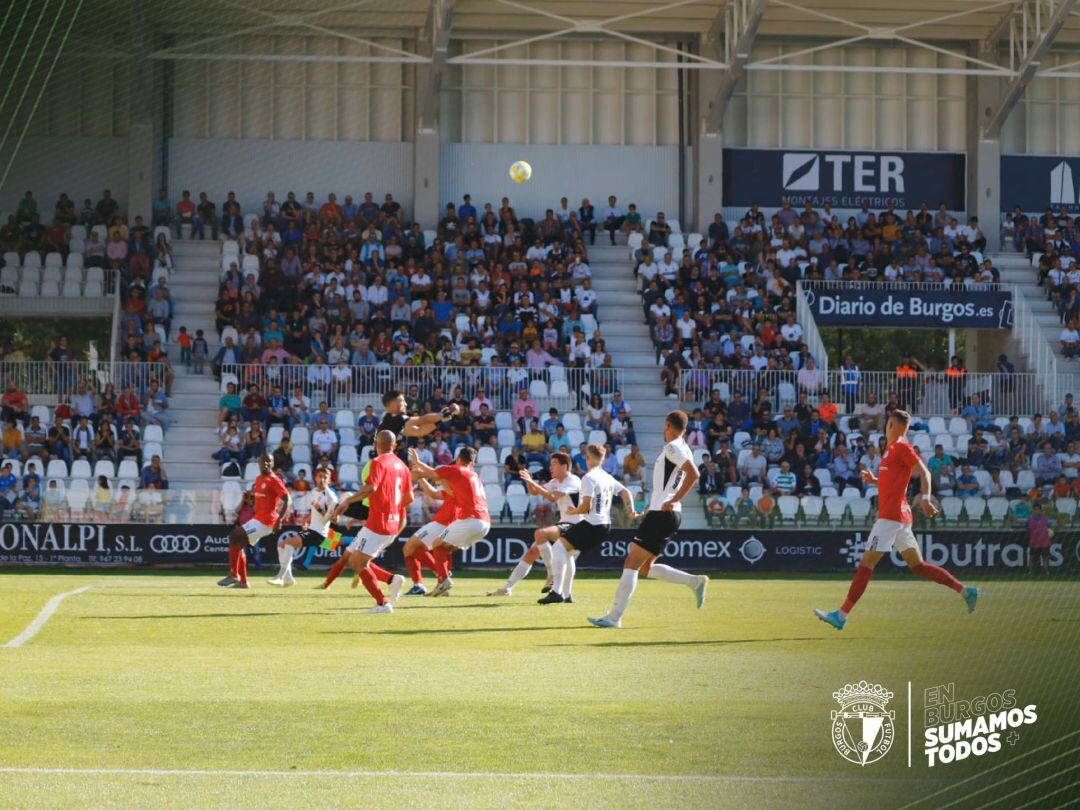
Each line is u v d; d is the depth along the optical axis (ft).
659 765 29.81
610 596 73.82
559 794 27.27
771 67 136.98
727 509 104.12
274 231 137.39
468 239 139.03
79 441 112.37
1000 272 148.56
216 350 130.41
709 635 52.49
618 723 34.04
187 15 139.33
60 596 68.39
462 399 118.73
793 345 132.77
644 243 141.28
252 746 31.19
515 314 131.75
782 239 144.56
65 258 134.51
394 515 60.44
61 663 43.32
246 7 133.69
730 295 136.56
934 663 45.09
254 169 144.97
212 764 29.45
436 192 145.38
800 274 140.87
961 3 143.23
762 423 118.52
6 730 32.65
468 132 148.87
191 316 133.59
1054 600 73.72
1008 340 141.49
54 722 33.60
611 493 66.44
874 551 52.13
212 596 69.62
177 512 98.68
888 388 127.03
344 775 28.60
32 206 135.03
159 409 118.62
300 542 77.97
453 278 134.82
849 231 146.61
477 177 148.56
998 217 152.66
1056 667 44.29
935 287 139.33
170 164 143.54
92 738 31.89
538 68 148.97
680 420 54.54
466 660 44.50
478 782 28.12
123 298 131.75
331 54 145.18
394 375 121.39
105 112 139.23
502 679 40.45
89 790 27.20
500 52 148.46
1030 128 155.84
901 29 134.92
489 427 115.75
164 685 39.04
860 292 137.59
